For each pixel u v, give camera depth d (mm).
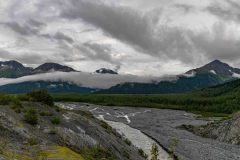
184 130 114688
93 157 38594
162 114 184125
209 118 166000
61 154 31297
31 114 43062
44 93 53781
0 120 37219
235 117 101625
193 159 64188
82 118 53812
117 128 98188
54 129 41719
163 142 79688
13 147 30250
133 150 56625
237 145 88375
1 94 48469
